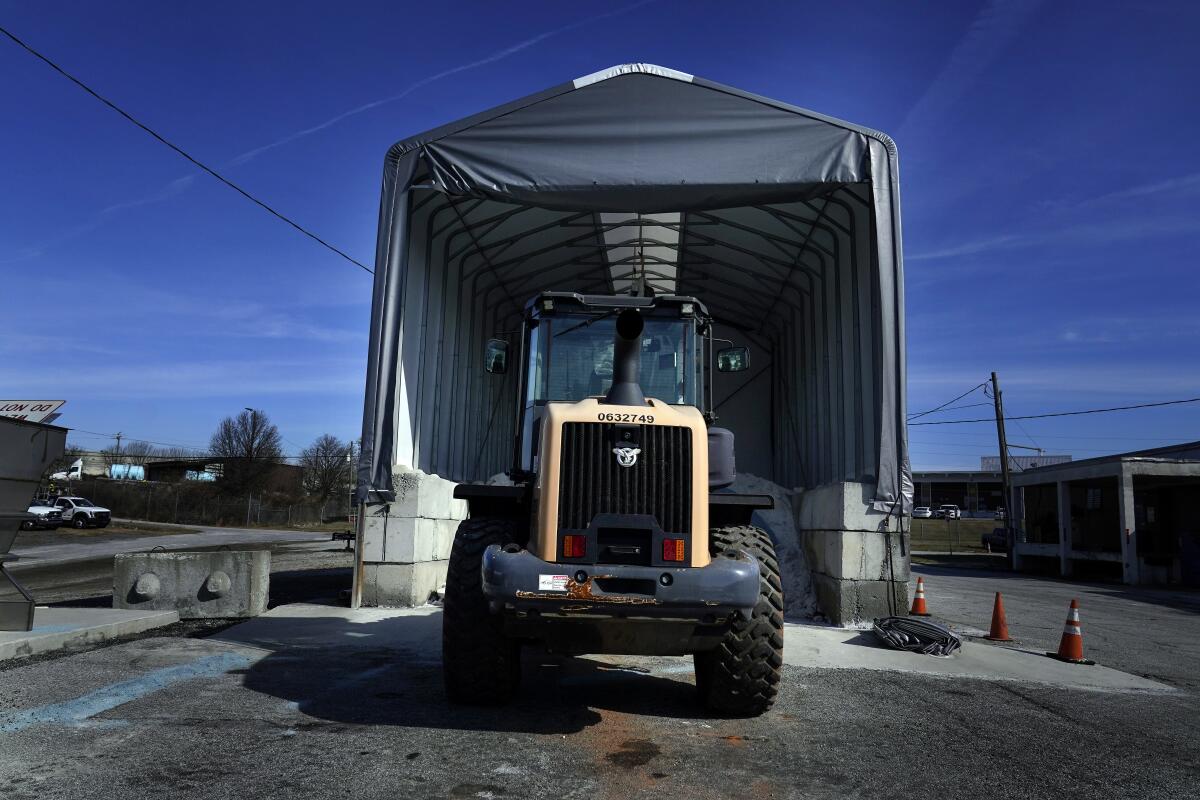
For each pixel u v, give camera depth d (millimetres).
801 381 14234
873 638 8844
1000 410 32500
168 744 4363
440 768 4094
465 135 9586
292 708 5203
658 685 6277
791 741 4812
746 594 4668
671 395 6234
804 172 9320
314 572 16344
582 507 4750
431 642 7812
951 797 3969
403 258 9734
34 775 3838
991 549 42531
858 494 9719
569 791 3822
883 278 9422
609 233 13062
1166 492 27219
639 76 9523
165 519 52156
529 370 6348
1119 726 5633
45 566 18812
